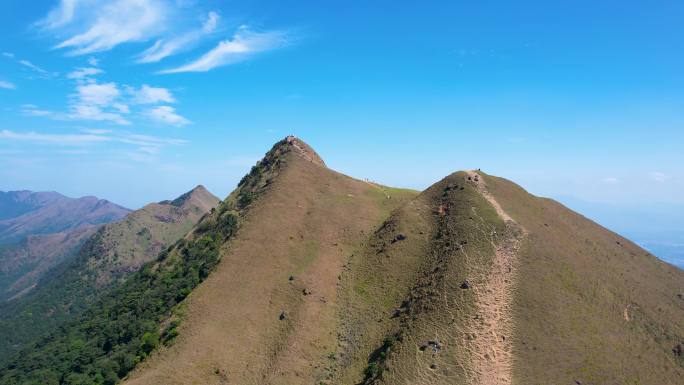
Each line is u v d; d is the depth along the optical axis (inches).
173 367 3344.0
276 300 4136.3
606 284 4087.1
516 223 4522.6
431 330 3400.6
